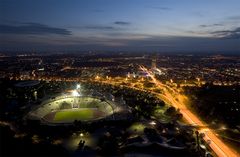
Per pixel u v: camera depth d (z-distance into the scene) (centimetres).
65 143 14588
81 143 14100
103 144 13088
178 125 18475
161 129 16388
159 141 13238
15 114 19750
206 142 15250
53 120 19938
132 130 16238
